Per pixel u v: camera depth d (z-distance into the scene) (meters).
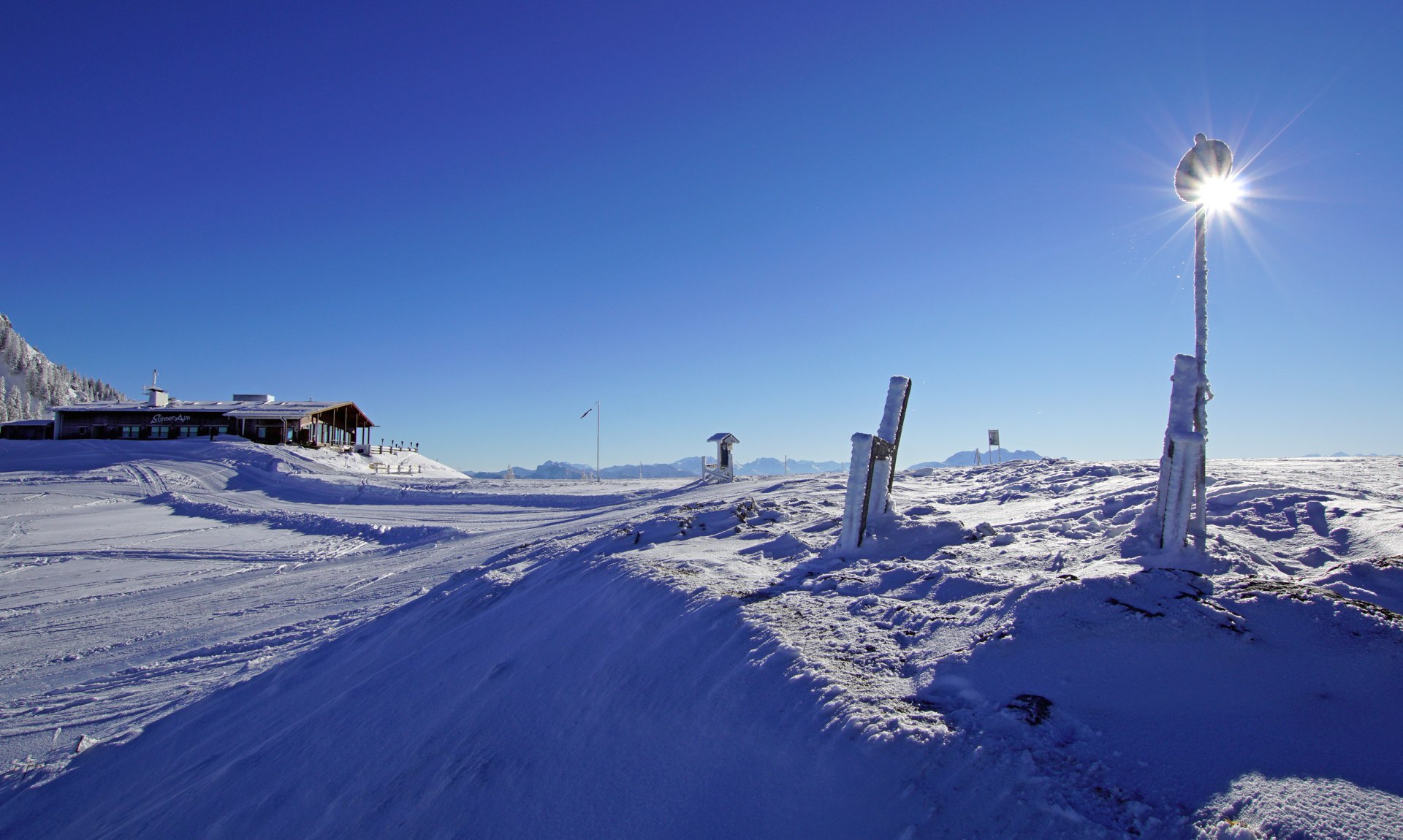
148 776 5.46
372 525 22.36
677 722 3.17
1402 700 2.31
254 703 6.47
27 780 5.82
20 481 34.34
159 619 11.96
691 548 6.50
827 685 2.90
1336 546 4.37
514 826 2.97
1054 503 7.22
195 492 32.88
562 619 5.16
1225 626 2.85
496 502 26.39
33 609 13.55
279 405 54.34
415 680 5.30
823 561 5.21
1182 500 3.99
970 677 2.84
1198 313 4.25
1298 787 2.00
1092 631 2.97
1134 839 1.90
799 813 2.37
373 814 3.55
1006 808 2.10
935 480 11.51
